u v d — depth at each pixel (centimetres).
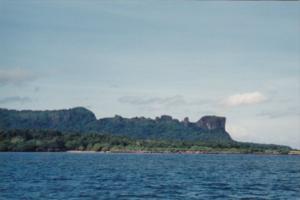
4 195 5325
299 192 6012
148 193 5694
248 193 5872
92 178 7919
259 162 18100
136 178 8038
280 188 6519
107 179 7731
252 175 9388
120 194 5559
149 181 7425
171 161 17750
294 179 8281
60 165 12775
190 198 5303
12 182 6900
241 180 7938
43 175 8475
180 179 7944
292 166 14238
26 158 18738
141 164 14375
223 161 18738
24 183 6769
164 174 9312
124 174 9144
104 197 5275
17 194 5425
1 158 18425
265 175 9456
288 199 5312
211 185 6894
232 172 10456
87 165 13075
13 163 13538
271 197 5484
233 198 5366
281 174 9844
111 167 12100
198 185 6850
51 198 5131
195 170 11100
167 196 5434
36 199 5038
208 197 5425
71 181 7225
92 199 5106
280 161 19862
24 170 9994
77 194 5503
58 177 8031
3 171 9488
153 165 13688
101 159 19162
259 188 6506
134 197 5303
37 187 6228
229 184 7106
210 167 12862
